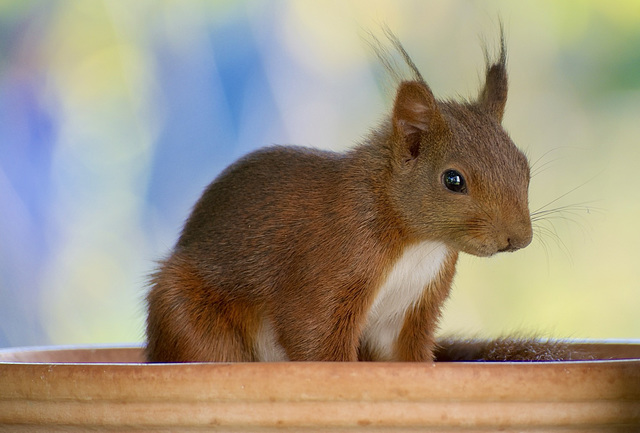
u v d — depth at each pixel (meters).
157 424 5.34
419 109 7.10
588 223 14.55
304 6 15.38
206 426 5.29
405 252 7.35
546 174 14.84
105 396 5.36
